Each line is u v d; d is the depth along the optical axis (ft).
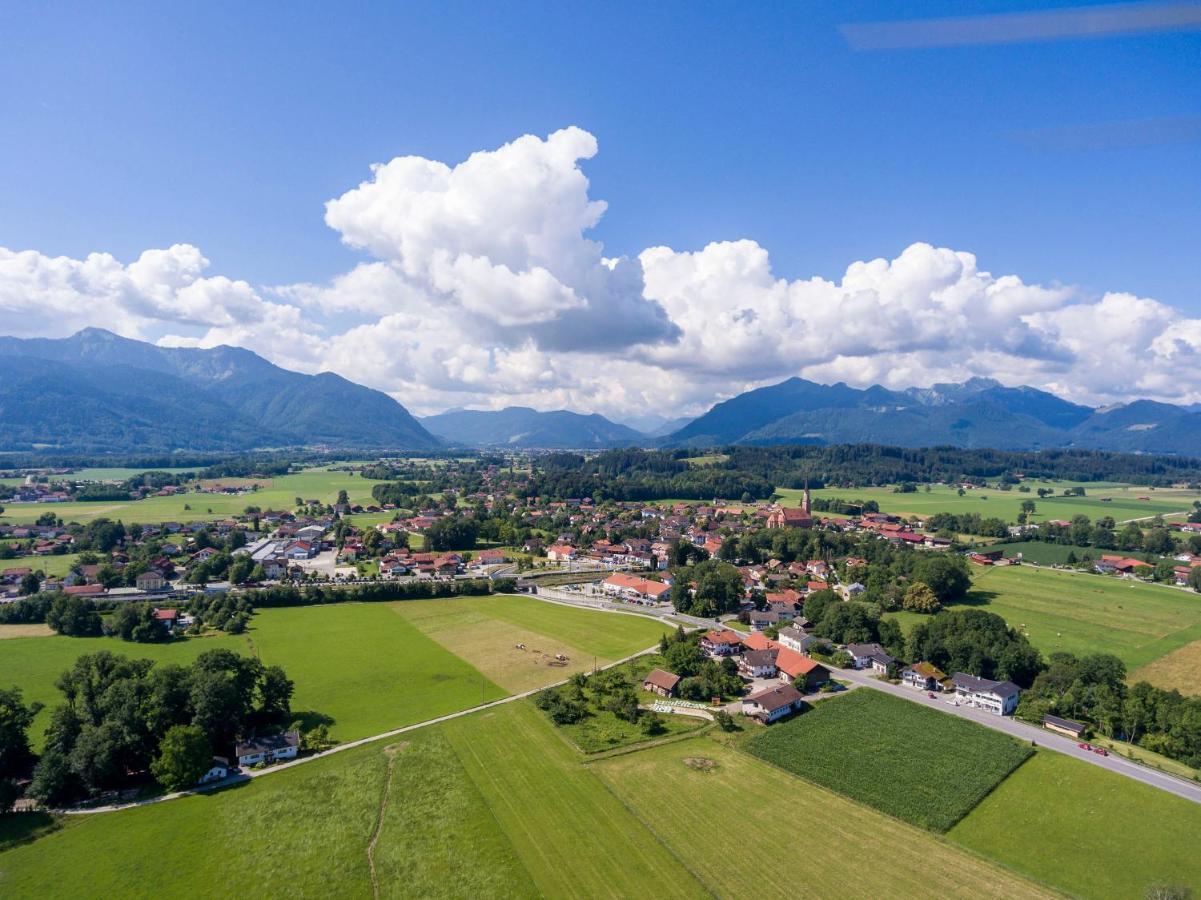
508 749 365.61
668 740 379.55
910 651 505.25
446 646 557.33
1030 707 414.82
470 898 245.45
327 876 258.16
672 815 301.02
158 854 272.72
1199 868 266.98
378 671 492.13
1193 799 319.27
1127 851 278.05
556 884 253.03
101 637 552.82
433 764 347.36
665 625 633.20
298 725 396.78
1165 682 476.13
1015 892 251.39
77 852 274.77
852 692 456.45
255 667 406.82
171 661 498.28
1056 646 554.46
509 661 519.60
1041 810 309.01
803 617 638.53
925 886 253.65
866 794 318.86
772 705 412.57
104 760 315.99
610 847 276.41
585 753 361.71
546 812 302.45
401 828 289.53
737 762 353.51
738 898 245.65
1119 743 380.78
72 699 363.97
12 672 466.70
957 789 324.19
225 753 358.43
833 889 251.19
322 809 305.12
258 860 268.62
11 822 295.69
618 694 442.91
